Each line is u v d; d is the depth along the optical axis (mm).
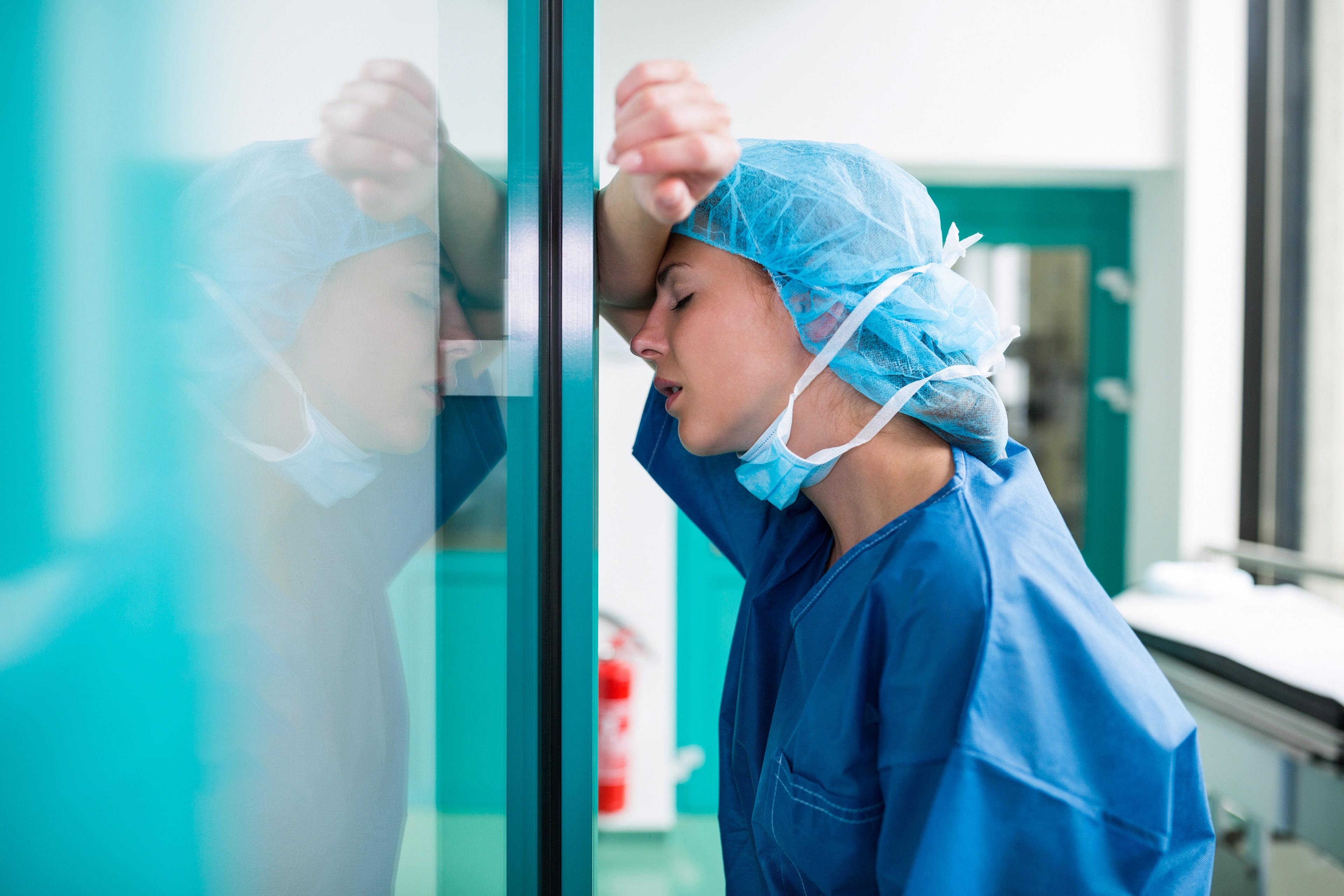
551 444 606
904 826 589
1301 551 2342
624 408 2328
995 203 2428
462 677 591
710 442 737
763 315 711
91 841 372
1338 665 1577
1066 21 2234
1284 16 2268
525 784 612
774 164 708
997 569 618
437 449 574
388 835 558
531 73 584
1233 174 2256
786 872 782
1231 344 2293
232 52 413
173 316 395
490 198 581
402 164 516
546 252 595
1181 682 1738
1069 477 2488
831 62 2229
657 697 2344
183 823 416
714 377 718
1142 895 567
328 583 498
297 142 450
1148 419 2410
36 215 336
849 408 725
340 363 491
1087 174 2338
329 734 505
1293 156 2309
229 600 435
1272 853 1966
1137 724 571
